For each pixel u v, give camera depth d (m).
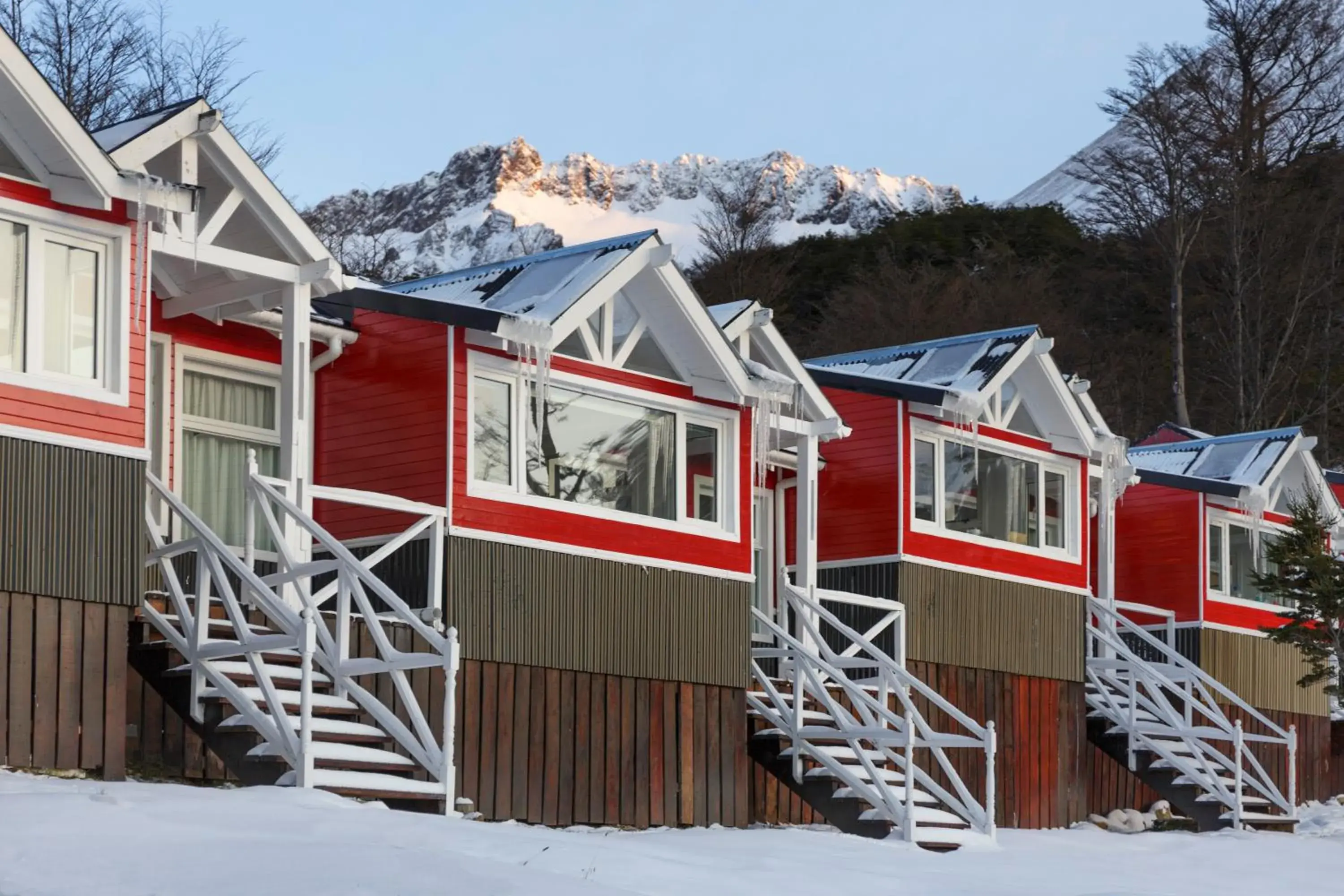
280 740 13.87
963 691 22.48
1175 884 15.88
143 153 14.55
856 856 15.66
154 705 14.89
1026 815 23.03
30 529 13.34
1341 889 16.47
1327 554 26.23
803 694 20.11
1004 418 23.42
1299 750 29.53
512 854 11.59
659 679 18.61
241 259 15.27
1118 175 58.22
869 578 22.06
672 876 11.84
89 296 14.09
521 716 17.23
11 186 13.59
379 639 14.78
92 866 9.73
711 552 19.38
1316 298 52.50
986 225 60.88
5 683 13.09
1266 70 58.66
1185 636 27.94
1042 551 23.88
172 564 16.61
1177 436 31.61
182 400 17.41
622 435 18.69
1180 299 51.44
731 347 19.17
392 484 17.27
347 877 9.75
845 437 21.25
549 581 17.59
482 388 17.39
